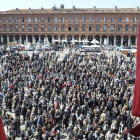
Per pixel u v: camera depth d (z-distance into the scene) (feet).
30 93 70.13
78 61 135.74
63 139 51.31
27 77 91.56
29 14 288.92
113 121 51.60
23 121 59.00
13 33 295.28
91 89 72.74
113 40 287.28
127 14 272.92
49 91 71.46
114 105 58.18
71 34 286.25
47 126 47.32
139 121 50.62
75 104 58.03
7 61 125.70
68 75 93.71
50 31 289.74
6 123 50.65
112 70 103.96
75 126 47.32
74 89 72.38
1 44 292.40
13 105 64.18
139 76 16.92
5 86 77.36
